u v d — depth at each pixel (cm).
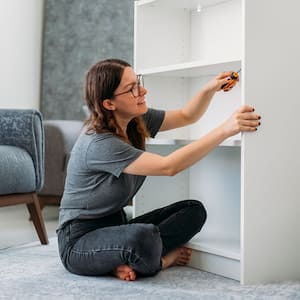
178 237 202
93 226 191
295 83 186
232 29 225
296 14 186
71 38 430
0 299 162
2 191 235
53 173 345
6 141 255
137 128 197
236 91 226
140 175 182
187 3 232
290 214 187
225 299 161
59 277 189
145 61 235
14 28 415
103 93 183
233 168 231
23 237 277
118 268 186
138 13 233
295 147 188
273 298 162
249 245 180
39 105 442
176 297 163
